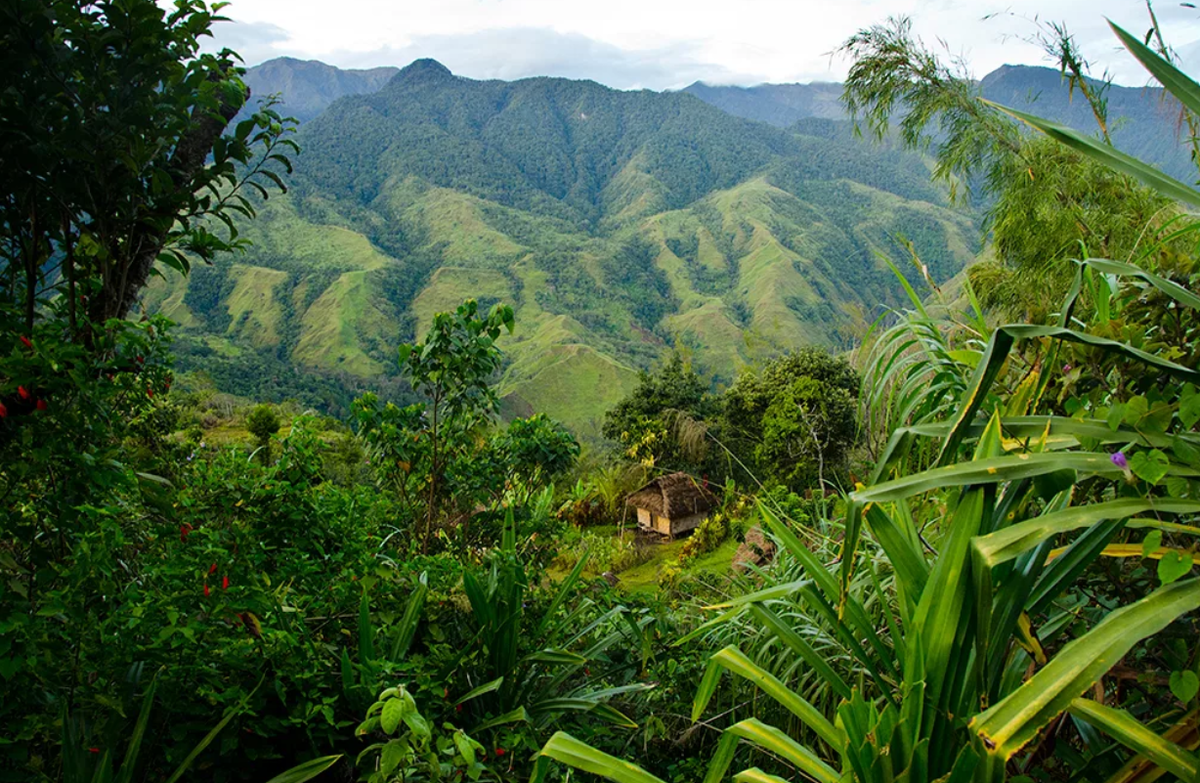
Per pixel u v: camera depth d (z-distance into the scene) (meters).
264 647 1.59
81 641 1.40
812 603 1.16
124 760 1.37
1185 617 1.08
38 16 1.62
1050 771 1.23
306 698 1.62
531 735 1.91
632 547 9.37
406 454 3.64
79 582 1.36
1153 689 1.17
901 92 4.51
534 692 2.25
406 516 3.81
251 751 1.53
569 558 7.27
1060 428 0.98
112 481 1.50
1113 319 1.35
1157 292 1.36
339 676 1.85
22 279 2.08
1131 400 0.93
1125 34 0.91
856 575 1.72
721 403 17.67
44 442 1.39
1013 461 0.90
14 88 1.72
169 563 1.64
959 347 1.72
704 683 1.20
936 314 1.83
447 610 2.34
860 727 1.00
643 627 2.51
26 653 1.25
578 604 2.70
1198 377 0.90
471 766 1.42
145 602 1.56
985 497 1.00
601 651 2.27
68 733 1.33
